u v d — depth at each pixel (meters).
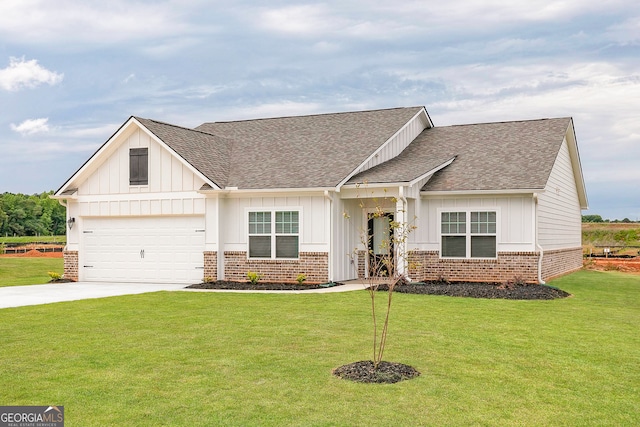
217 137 26.33
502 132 25.59
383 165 23.30
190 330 12.48
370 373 9.10
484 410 7.69
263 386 8.60
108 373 9.27
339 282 21.25
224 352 10.55
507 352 10.60
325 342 11.31
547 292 18.34
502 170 22.03
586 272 29.17
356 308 15.25
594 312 15.09
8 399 8.09
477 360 10.05
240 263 21.91
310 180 21.12
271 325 12.98
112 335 12.02
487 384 8.75
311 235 20.98
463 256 21.59
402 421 7.30
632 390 8.55
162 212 22.77
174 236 22.81
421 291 18.36
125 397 8.15
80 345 11.13
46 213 85.69
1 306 15.93
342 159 22.42
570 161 28.23
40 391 8.41
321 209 20.88
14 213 81.12
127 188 23.34
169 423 7.22
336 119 26.91
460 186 21.47
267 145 25.25
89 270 24.20
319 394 8.26
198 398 8.10
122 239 23.69
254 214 21.80
